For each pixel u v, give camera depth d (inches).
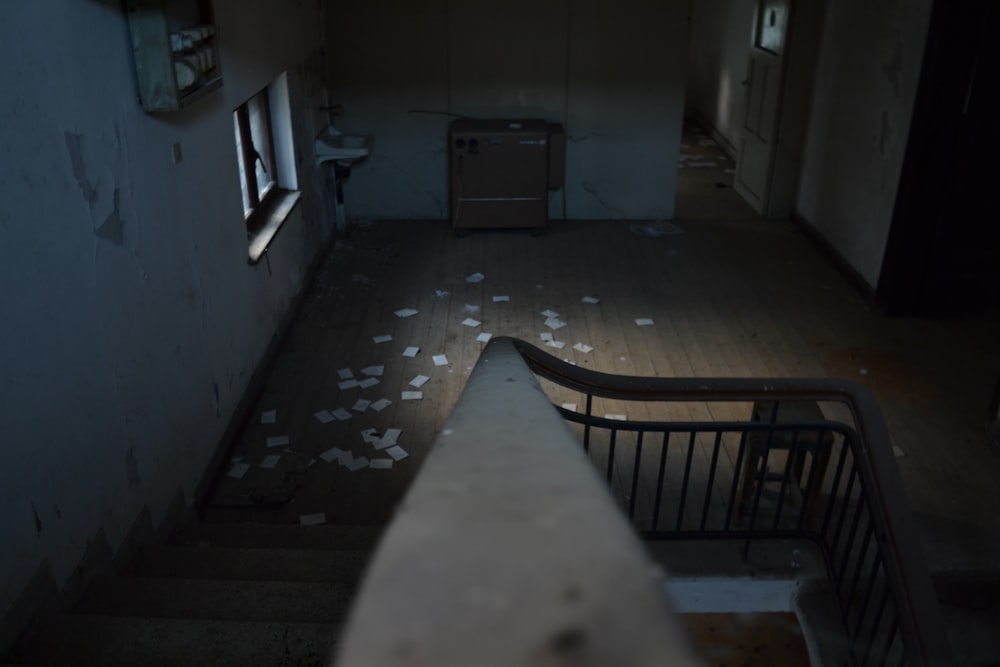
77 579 112.7
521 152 309.3
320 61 300.5
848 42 287.7
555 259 302.5
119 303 128.9
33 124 103.7
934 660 93.8
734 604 152.5
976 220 245.6
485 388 36.2
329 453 190.1
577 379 119.3
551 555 13.3
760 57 345.4
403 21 308.2
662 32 311.3
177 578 122.7
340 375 222.5
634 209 342.6
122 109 130.6
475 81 319.3
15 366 98.5
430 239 319.9
